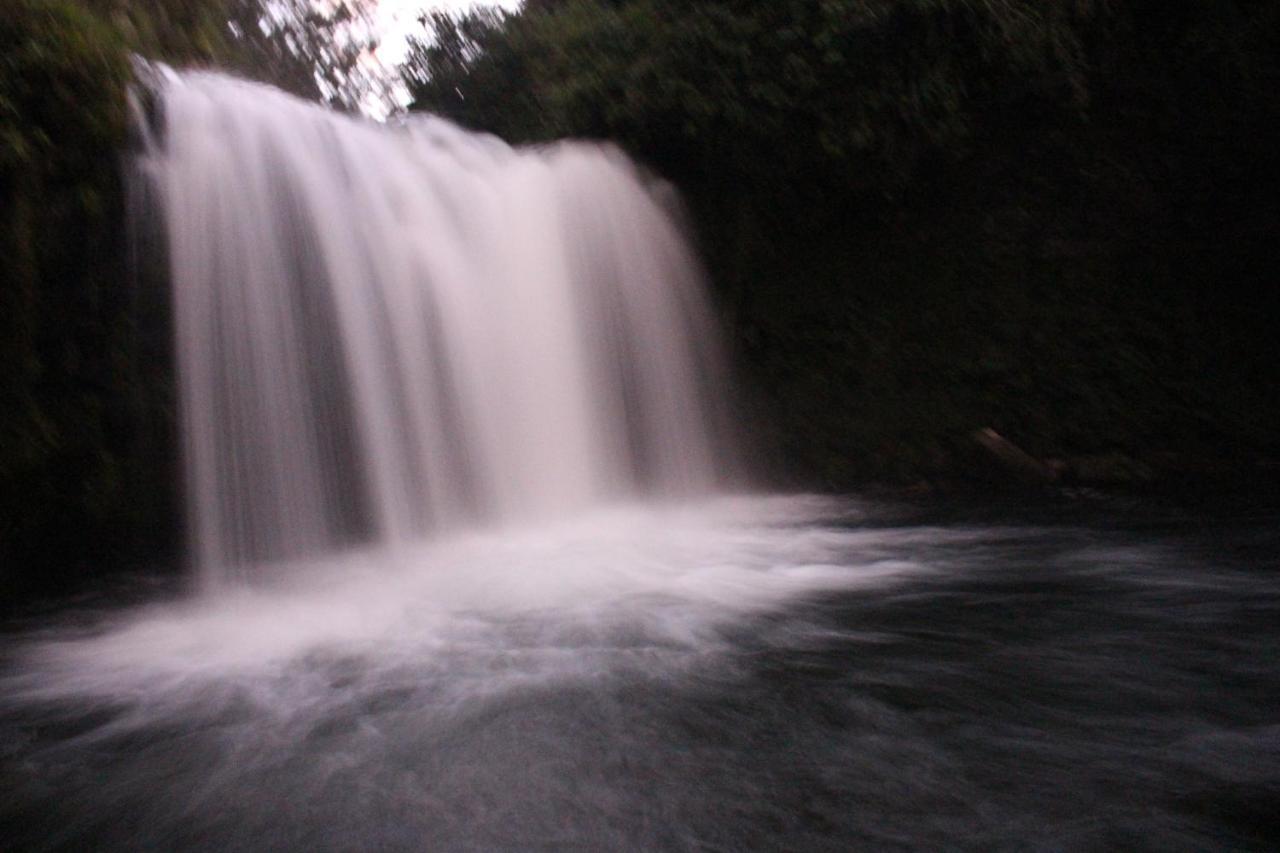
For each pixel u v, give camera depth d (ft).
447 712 14.33
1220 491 29.43
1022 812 10.89
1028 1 30.66
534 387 30.50
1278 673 14.83
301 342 24.64
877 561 23.07
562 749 12.95
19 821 11.47
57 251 19.90
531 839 10.80
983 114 32.81
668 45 31.91
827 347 34.94
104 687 15.74
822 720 13.57
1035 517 27.37
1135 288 33.12
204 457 22.45
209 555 22.21
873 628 17.75
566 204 32.27
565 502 30.86
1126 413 32.50
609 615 19.19
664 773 12.16
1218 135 32.27
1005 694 14.28
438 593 21.25
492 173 30.96
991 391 33.63
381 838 10.93
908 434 33.96
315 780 12.31
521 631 18.21
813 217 34.42
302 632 18.56
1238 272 32.81
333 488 24.90
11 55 18.38
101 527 21.47
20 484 19.76
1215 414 32.01
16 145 18.20
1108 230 33.22
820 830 10.72
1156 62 32.40
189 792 12.08
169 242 21.95
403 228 27.73
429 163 29.25
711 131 32.14
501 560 24.36
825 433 34.68
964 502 30.37
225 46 38.68
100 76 20.06
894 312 34.45
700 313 35.24
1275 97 31.32
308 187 25.39
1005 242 33.76
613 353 32.83
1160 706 13.69
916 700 14.16
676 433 34.30
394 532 26.05
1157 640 16.46
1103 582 20.15
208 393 22.65
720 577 22.00
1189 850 10.03
